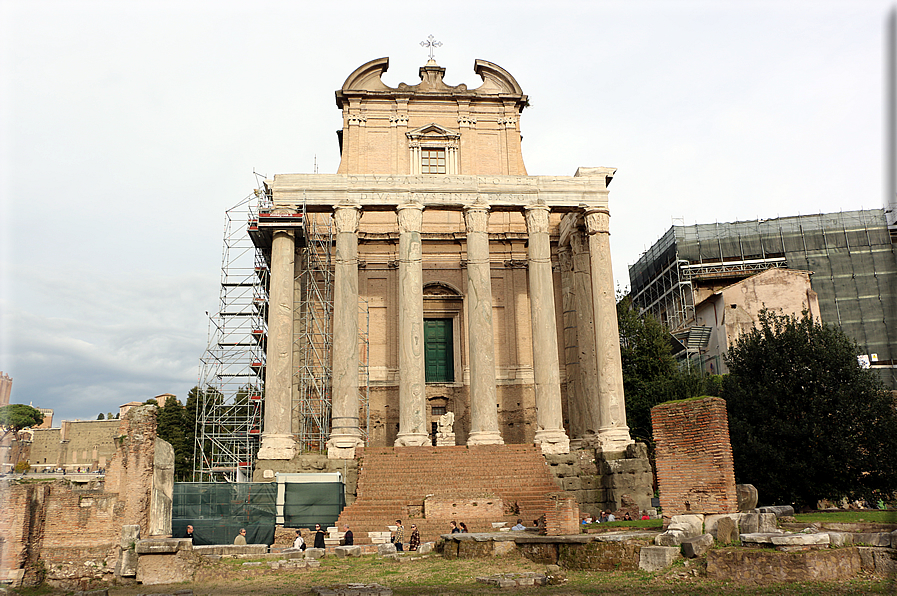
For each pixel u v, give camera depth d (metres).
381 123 48.31
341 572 21.12
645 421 50.22
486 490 33.31
